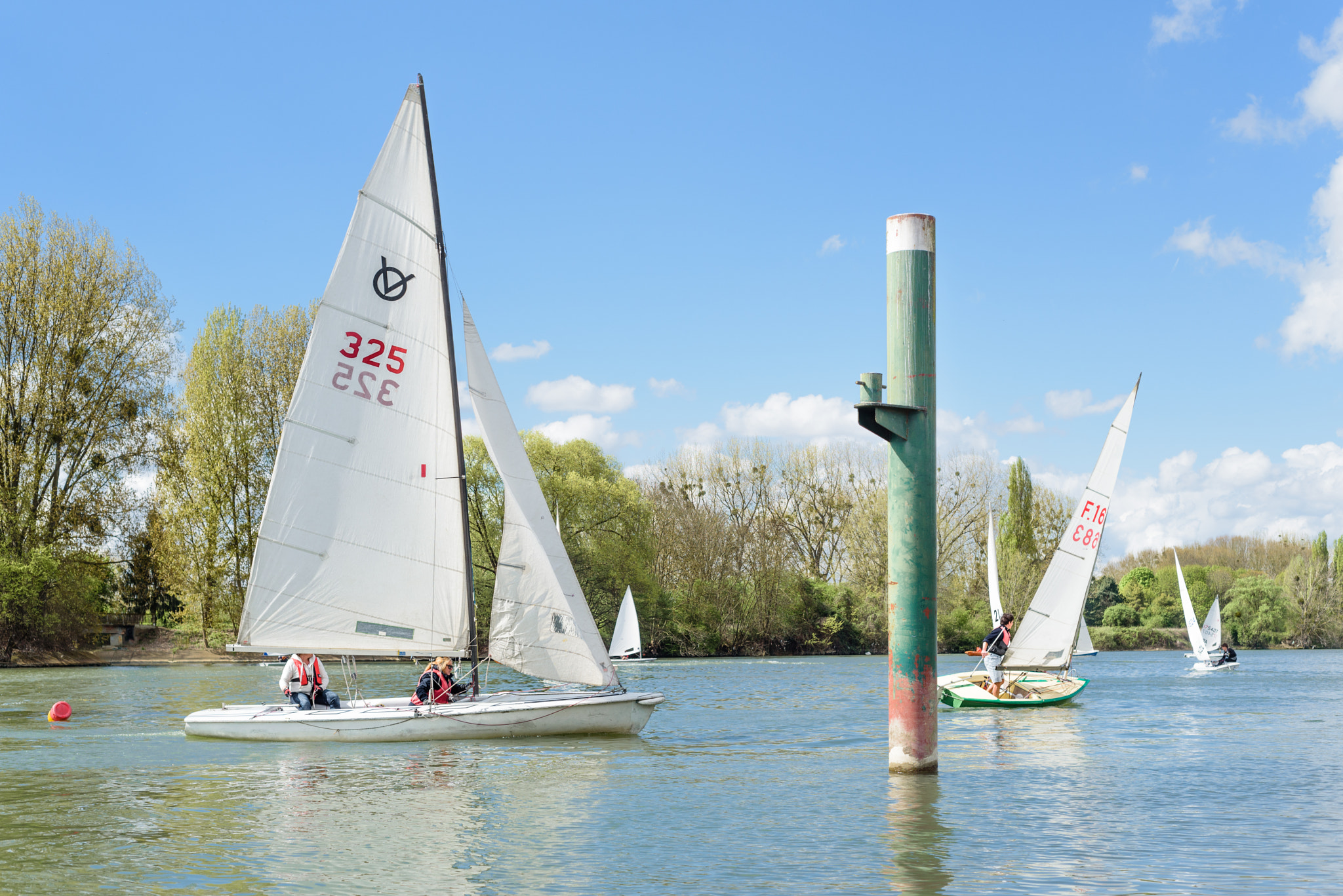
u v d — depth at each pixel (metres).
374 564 22.36
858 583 86.50
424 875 10.41
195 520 60.03
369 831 12.42
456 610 22.66
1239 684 44.31
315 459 21.98
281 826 12.72
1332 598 100.44
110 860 11.02
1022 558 83.25
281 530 21.78
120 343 57.69
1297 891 9.87
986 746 20.73
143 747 20.11
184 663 60.19
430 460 22.77
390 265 22.50
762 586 82.75
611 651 70.12
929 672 14.83
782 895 9.69
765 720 26.31
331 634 22.09
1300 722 26.22
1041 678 32.91
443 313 22.95
